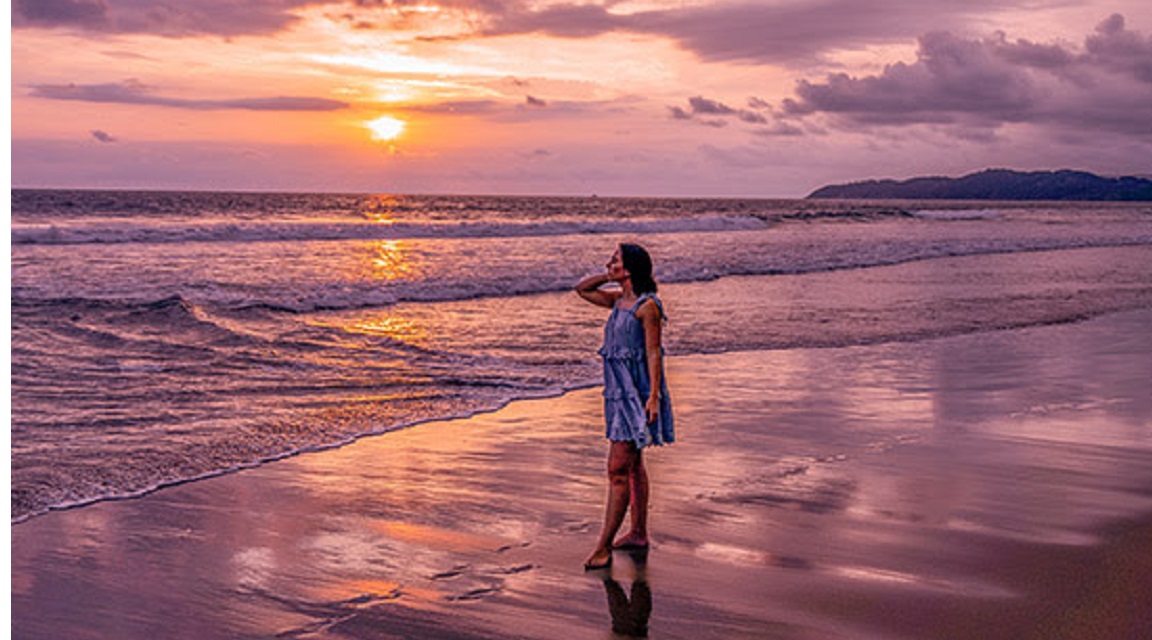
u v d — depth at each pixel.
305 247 28.59
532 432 7.78
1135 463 6.79
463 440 7.46
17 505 5.56
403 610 4.20
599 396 9.42
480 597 4.35
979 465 6.71
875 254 31.23
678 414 8.45
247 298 16.22
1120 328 14.90
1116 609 4.17
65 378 9.48
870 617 4.11
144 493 5.91
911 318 16.00
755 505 5.76
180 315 13.74
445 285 19.17
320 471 6.49
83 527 5.25
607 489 6.20
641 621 4.09
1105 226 60.22
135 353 11.02
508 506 5.78
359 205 89.38
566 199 167.38
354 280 19.84
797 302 18.23
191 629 3.98
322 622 4.07
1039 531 5.27
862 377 10.48
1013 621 4.05
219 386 9.35
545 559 4.87
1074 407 8.82
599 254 28.03
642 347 4.99
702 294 19.52
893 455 7.00
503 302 17.70
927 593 4.38
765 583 4.52
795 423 8.12
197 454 6.83
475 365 11.02
